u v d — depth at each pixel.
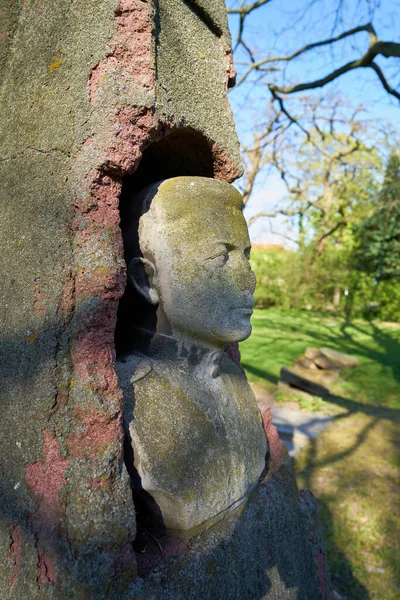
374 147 10.20
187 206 1.26
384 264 12.04
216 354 1.36
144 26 1.06
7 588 1.13
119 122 1.03
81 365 1.03
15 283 1.17
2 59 1.29
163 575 1.11
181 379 1.29
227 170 1.48
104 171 1.04
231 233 1.29
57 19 1.15
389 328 10.47
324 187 12.72
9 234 1.20
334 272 12.88
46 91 1.15
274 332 9.48
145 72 1.07
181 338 1.33
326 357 6.49
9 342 1.16
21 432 1.12
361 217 12.68
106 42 1.04
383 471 3.41
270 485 1.62
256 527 1.43
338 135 11.82
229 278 1.28
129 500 1.05
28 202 1.15
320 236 13.58
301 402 4.93
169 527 1.22
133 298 1.37
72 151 1.07
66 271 1.05
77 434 1.02
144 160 1.53
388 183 10.65
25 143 1.18
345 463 3.54
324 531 2.70
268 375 6.00
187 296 1.25
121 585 1.01
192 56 1.30
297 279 13.39
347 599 2.21
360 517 2.82
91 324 1.03
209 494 1.24
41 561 1.06
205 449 1.26
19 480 1.12
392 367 6.50
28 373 1.10
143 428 1.15
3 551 1.16
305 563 1.67
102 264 1.03
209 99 1.36
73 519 1.00
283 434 4.09
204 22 1.41
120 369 1.24
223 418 1.36
